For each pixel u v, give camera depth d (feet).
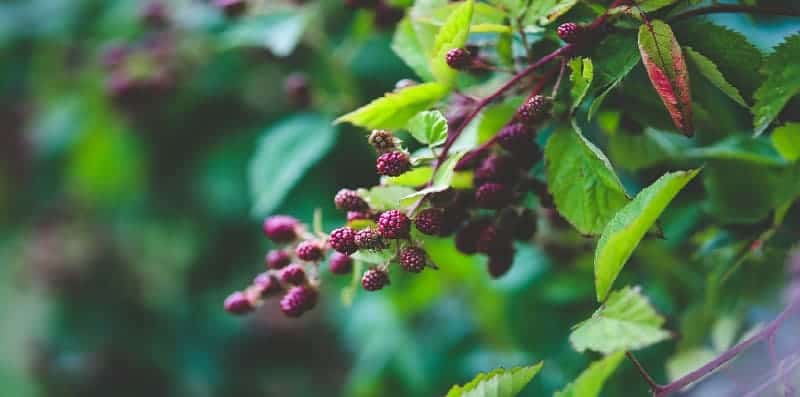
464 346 3.96
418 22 2.61
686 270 3.16
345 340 4.86
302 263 2.59
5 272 5.81
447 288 3.73
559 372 3.38
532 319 3.45
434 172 2.42
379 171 2.40
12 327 5.93
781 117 2.55
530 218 2.58
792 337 2.81
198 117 4.27
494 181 2.51
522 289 3.42
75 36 4.66
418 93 2.52
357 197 2.47
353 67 3.62
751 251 2.75
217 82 4.11
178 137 4.36
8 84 5.11
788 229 2.78
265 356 5.17
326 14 3.61
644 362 3.23
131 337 5.19
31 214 5.50
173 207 4.59
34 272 5.52
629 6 2.40
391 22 2.94
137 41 4.25
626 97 2.64
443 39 2.50
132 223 4.79
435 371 3.94
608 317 2.45
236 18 3.49
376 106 2.51
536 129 2.52
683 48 2.42
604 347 2.42
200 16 3.91
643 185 3.11
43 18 4.79
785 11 2.46
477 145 2.54
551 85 2.54
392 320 4.12
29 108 5.17
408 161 2.41
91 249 5.16
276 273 2.65
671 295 3.20
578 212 2.46
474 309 3.64
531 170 2.66
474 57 2.61
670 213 3.17
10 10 4.90
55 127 4.66
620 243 2.36
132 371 5.22
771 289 2.83
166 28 3.89
